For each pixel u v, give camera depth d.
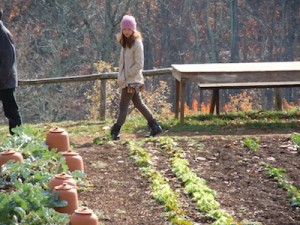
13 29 38.28
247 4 54.78
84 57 37.31
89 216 6.34
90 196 7.60
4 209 6.45
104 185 8.00
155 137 10.18
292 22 53.38
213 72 11.48
